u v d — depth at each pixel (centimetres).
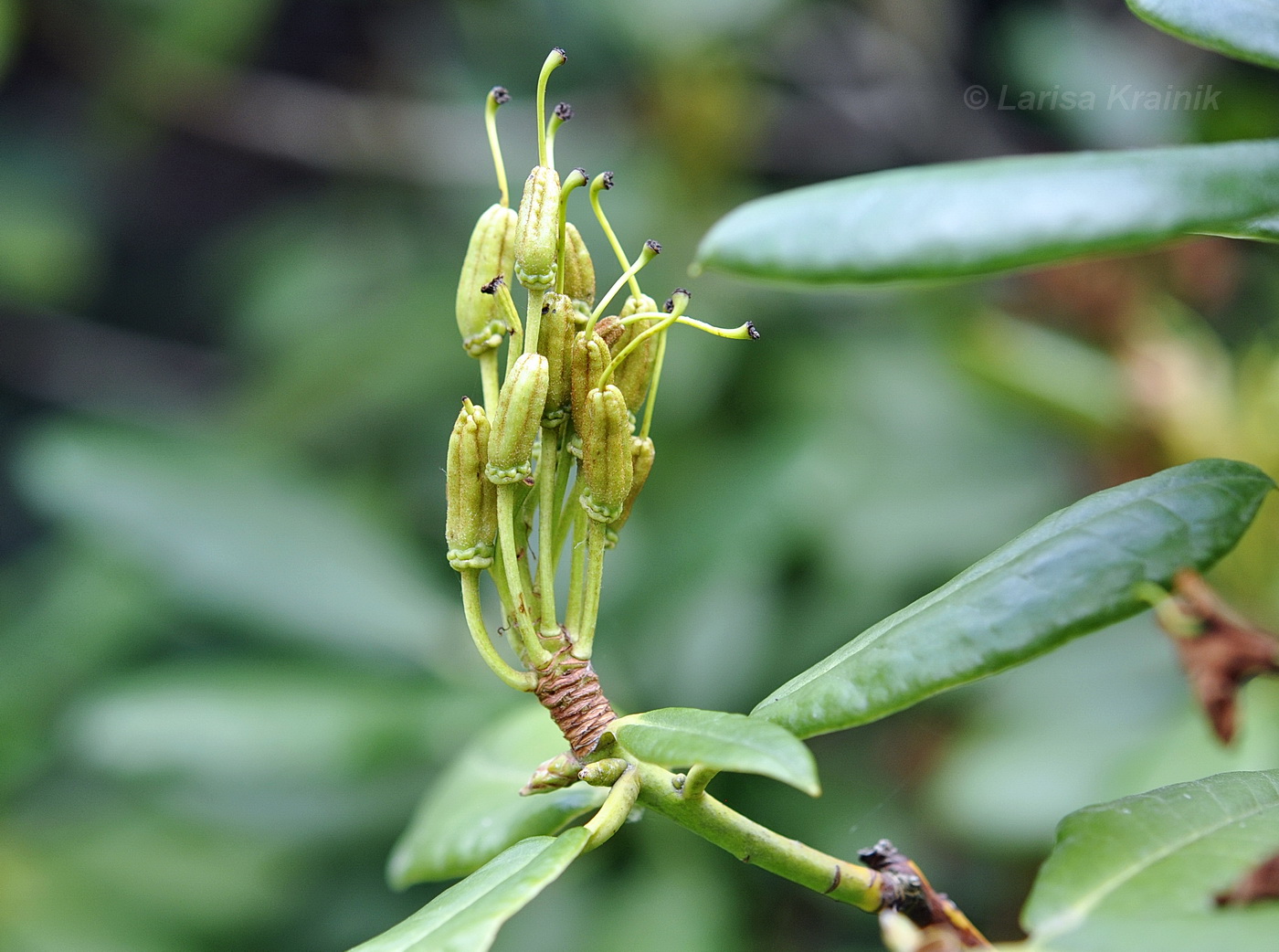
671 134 104
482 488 44
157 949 81
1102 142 92
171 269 148
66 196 128
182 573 78
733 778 78
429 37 129
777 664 80
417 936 43
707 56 103
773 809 78
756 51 106
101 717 73
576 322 44
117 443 81
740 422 97
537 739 53
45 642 90
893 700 42
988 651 42
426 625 79
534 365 44
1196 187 40
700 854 76
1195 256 83
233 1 113
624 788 44
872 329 100
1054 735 75
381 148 117
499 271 45
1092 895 42
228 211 150
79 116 131
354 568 80
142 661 89
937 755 84
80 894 83
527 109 110
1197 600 42
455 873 51
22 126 132
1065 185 40
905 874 45
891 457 92
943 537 87
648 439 45
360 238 120
